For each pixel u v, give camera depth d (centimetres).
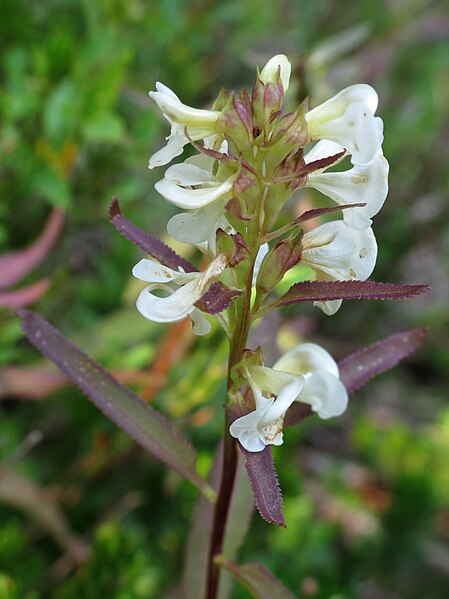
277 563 26
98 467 28
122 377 25
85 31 36
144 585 25
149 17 35
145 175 35
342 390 16
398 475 32
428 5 52
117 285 31
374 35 49
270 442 13
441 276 54
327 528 29
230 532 18
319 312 44
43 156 28
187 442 17
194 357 28
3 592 22
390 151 47
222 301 13
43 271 32
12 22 31
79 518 29
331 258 15
